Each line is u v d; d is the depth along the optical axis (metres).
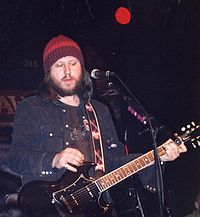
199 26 6.41
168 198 5.38
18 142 3.18
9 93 5.55
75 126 3.30
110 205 3.28
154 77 6.47
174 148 3.25
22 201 3.14
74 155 3.05
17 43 5.70
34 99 3.32
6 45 5.66
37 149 3.22
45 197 3.14
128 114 5.20
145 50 6.44
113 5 6.22
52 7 5.82
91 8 6.13
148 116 3.14
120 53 6.32
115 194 4.73
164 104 6.48
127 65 6.36
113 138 3.43
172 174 6.36
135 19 6.36
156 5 6.34
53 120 3.27
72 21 5.94
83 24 6.04
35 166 3.11
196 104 6.58
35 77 5.68
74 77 3.33
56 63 3.33
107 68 6.14
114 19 6.25
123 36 6.33
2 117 5.46
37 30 5.79
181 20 6.36
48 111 3.29
